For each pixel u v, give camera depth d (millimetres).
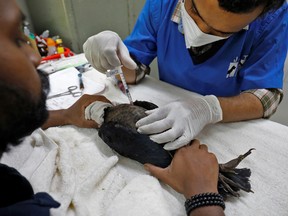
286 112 1449
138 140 616
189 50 901
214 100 747
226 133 736
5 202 335
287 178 590
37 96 314
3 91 260
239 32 810
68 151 648
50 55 1270
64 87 973
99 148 690
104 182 586
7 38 273
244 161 636
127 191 541
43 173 572
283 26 808
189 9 756
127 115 672
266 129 745
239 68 923
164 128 646
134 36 1038
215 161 590
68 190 539
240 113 761
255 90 824
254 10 583
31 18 1540
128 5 1499
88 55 958
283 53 839
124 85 883
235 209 529
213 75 924
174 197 565
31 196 366
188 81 998
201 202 500
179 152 616
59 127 767
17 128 307
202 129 747
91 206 533
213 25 670
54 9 1352
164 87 975
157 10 955
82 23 1373
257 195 556
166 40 954
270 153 657
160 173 592
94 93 935
